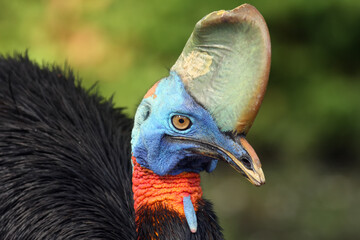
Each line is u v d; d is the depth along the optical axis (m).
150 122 6.56
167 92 6.45
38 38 23.02
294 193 21.59
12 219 7.50
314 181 22.44
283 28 23.22
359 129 22.84
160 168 6.73
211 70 6.24
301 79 23.41
